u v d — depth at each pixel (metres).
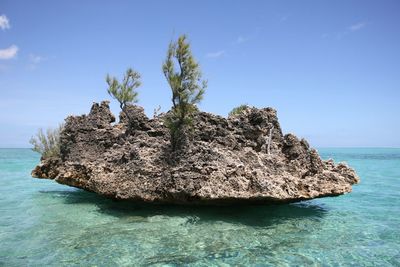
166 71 15.41
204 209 15.34
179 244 11.09
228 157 14.80
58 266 9.34
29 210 15.84
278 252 10.74
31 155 97.25
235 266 9.60
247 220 14.06
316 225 14.11
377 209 18.30
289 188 14.09
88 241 11.27
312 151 16.52
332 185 15.27
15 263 9.52
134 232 12.17
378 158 87.31
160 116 17.92
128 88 17.78
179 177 14.12
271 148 16.66
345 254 10.80
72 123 18.88
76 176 17.08
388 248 11.45
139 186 14.64
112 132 18.06
